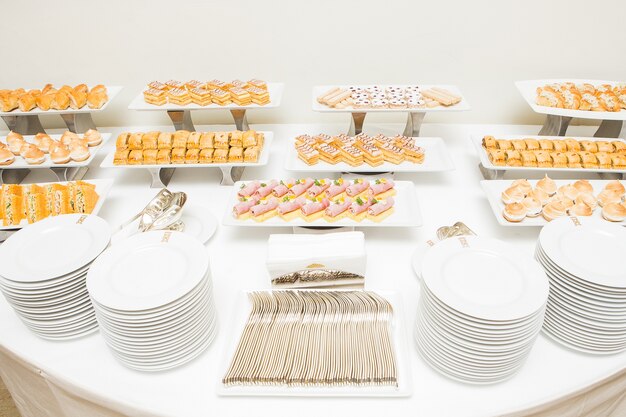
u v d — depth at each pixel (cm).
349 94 204
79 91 210
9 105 206
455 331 104
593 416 130
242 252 156
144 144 185
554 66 227
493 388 111
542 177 192
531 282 111
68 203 165
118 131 241
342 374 110
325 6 214
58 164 186
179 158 183
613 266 116
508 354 105
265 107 195
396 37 221
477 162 206
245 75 234
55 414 140
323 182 171
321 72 232
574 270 113
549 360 118
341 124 243
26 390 142
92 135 196
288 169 179
